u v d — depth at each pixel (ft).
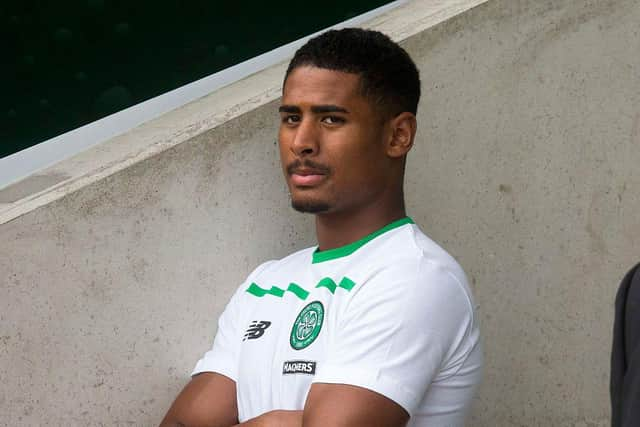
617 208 30.94
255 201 27.37
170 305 26.61
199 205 26.73
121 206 25.86
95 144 28.27
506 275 30.14
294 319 23.59
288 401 22.97
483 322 30.01
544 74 29.89
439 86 28.81
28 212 24.93
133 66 34.55
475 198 29.58
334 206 23.47
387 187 23.93
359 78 23.31
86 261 25.61
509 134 29.73
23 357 25.14
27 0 33.63
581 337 31.04
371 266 23.00
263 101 27.35
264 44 35.40
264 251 27.58
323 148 23.34
